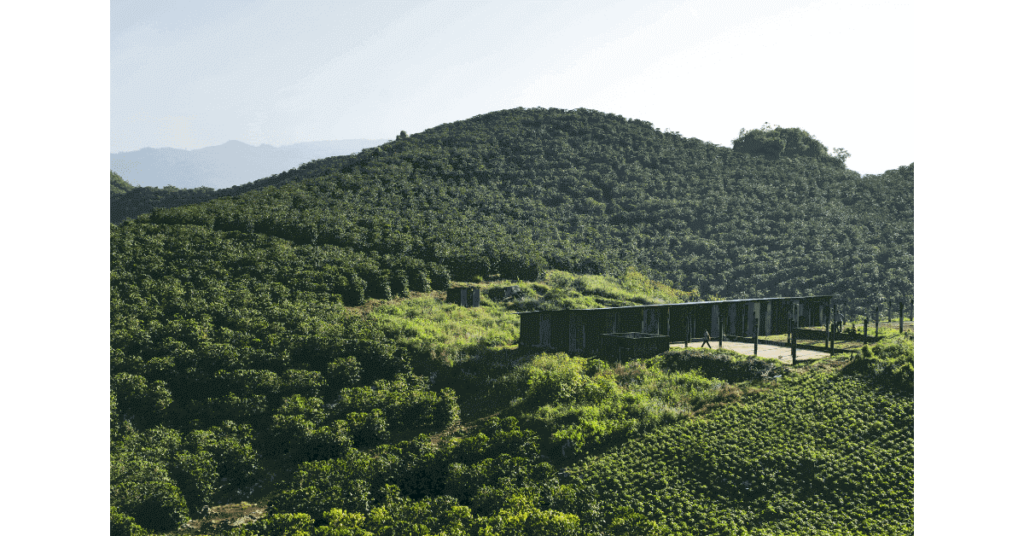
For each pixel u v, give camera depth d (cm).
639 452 2889
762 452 2753
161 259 4862
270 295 4638
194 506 2712
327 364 3788
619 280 6881
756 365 3481
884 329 4406
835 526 2353
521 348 4200
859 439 2762
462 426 3425
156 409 3253
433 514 2533
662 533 2372
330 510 2517
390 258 5606
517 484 2736
